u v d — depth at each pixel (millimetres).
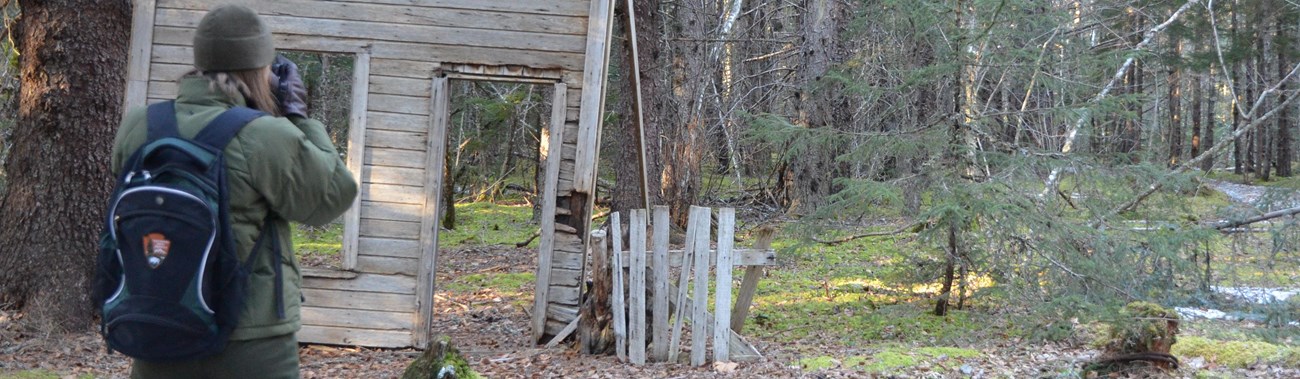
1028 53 8570
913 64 9570
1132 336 6289
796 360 6941
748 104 22156
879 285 11156
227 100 2564
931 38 8953
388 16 7691
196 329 2371
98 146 8305
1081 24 13852
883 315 9188
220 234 2408
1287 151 33094
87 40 8227
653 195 14977
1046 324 7727
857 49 14977
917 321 8945
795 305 10258
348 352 7648
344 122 24359
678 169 17000
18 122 8352
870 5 10812
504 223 20891
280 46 7695
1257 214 8172
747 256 6926
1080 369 6398
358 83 7684
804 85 16000
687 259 6793
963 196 8281
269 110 2670
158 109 2572
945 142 8586
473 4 7691
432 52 7699
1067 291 7863
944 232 8844
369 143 7723
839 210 8938
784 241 15125
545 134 20094
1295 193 8125
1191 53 24453
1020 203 8234
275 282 2562
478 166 29250
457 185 28797
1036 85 9266
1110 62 9289
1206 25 23328
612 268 6984
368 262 7754
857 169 10797
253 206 2502
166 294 2348
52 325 7832
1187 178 8344
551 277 7840
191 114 2521
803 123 16500
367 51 7688
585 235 7758
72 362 7059
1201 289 8094
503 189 28016
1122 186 8461
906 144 8734
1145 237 8234
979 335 8211
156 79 7672
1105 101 8664
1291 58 25328
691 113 17312
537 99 23359
